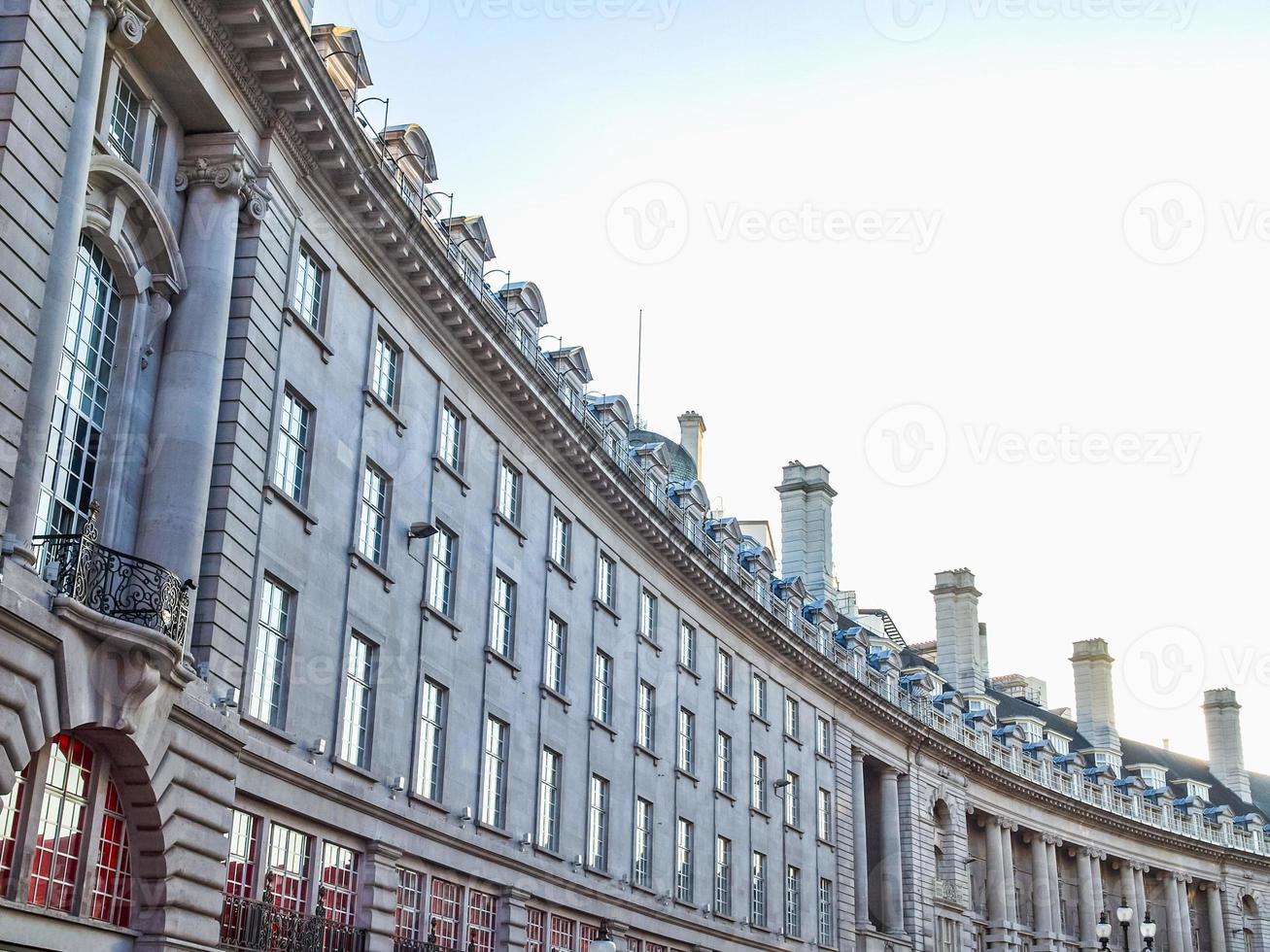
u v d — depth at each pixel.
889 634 77.44
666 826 42.41
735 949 45.47
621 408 44.19
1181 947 83.50
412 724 29.59
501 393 35.03
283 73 24.73
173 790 21.16
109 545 21.36
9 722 17.42
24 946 18.34
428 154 33.66
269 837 24.69
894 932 59.22
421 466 31.11
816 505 68.06
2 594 17.08
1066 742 84.56
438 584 31.69
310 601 26.38
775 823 50.06
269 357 25.28
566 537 38.78
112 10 20.58
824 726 56.22
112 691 19.27
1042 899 72.94
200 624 22.69
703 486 51.06
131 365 22.20
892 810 61.12
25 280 18.20
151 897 20.89
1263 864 91.25
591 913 37.16
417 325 31.50
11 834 18.52
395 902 28.19
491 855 32.16
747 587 52.03
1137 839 82.38
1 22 18.62
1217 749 103.94
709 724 46.38
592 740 38.44
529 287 38.38
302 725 25.78
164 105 23.61
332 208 28.02
